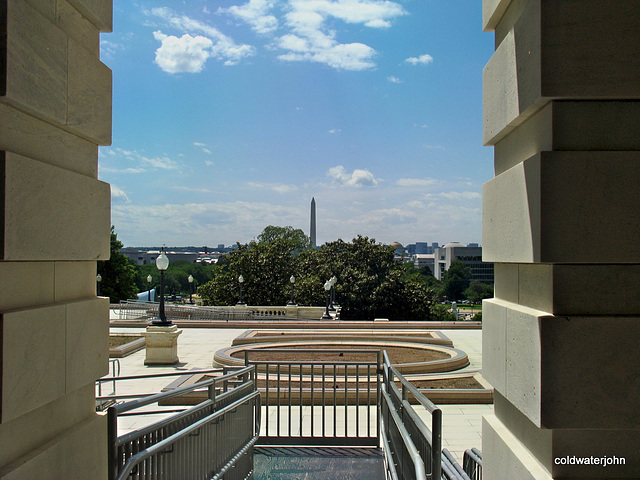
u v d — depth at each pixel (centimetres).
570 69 299
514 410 365
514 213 346
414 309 4459
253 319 3247
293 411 1052
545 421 295
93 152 400
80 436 354
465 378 1327
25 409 292
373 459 684
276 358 1557
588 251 297
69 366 343
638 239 297
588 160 299
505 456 359
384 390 604
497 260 386
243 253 4875
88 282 388
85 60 373
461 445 858
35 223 305
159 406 1106
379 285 4497
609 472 298
